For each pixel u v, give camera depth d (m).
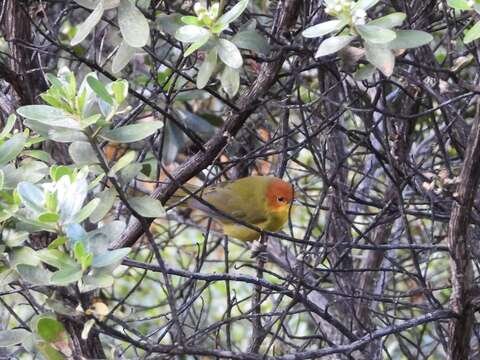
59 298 5.16
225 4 6.43
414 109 7.07
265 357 5.11
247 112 6.36
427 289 6.15
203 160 6.50
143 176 7.54
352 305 6.72
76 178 4.80
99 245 4.79
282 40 6.17
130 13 5.53
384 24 5.20
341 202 7.15
